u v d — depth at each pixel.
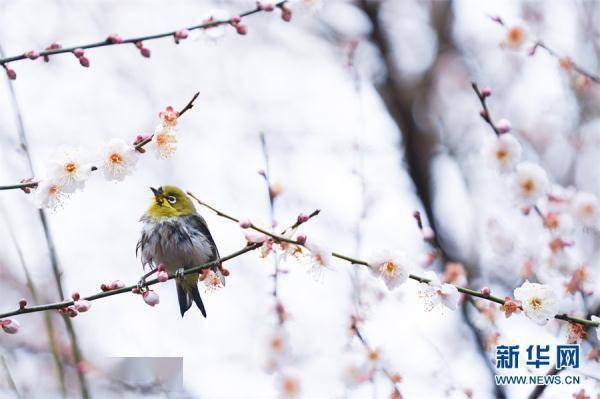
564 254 10.80
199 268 8.40
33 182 7.96
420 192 18.39
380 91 19.58
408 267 7.89
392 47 20.03
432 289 7.96
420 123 19.25
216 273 8.61
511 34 10.24
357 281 11.54
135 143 8.02
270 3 8.17
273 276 10.10
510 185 8.91
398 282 7.88
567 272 10.80
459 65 19.52
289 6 8.18
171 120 7.97
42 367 13.34
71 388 12.38
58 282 9.72
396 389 10.23
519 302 7.99
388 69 19.66
